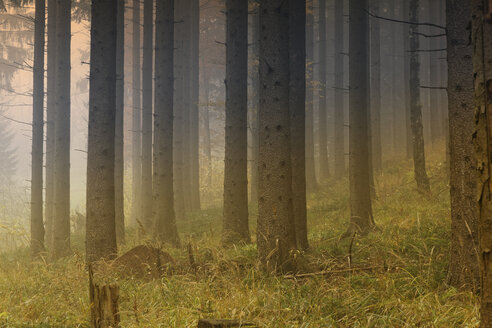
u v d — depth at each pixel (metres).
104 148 10.16
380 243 8.87
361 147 11.80
